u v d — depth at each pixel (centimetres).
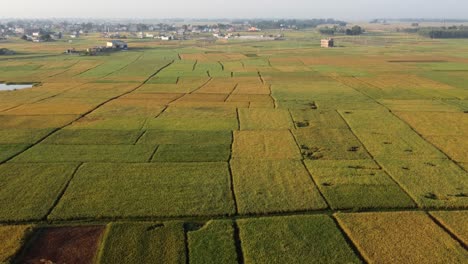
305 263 2445
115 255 2505
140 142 4594
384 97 7244
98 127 5166
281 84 8731
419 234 2745
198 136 4834
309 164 3975
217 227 2836
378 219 2941
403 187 3456
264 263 2445
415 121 5528
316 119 5647
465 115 5853
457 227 2830
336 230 2798
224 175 3694
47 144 4488
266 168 3869
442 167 3881
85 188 3403
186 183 3525
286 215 3031
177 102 6769
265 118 5703
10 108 6219
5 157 4069
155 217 2981
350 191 3384
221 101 6881
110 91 7838
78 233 2759
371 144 4562
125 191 3359
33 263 2438
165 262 2444
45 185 3450
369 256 2512
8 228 2788
